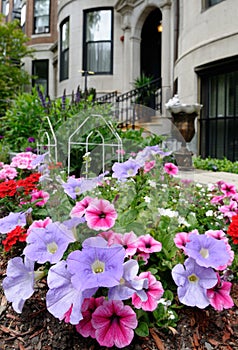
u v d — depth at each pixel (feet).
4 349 3.31
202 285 3.49
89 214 3.67
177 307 3.65
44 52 43.04
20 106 13.80
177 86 23.15
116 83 31.09
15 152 11.91
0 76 34.71
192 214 5.08
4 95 32.91
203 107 20.01
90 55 32.45
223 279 3.93
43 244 3.67
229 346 3.41
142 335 3.31
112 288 3.27
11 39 37.22
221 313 3.81
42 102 13.34
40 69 43.88
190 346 3.37
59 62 36.37
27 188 5.96
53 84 42.75
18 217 4.73
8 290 3.58
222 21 17.70
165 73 24.94
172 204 5.09
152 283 3.53
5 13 55.72
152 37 32.17
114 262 3.18
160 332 3.49
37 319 3.69
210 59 18.56
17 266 3.67
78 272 3.09
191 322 3.65
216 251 3.58
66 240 3.68
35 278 3.71
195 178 10.72
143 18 28.66
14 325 3.63
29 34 43.73
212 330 3.58
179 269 3.55
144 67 32.19
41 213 5.08
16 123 12.92
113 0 31.37
